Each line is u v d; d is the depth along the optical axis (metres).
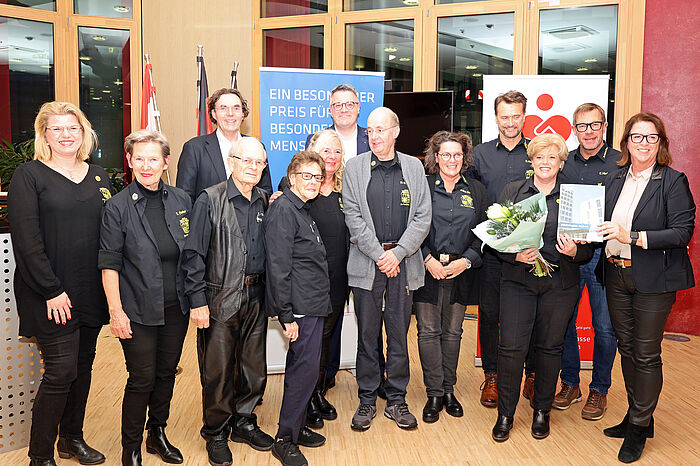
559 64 5.62
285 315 2.69
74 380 2.59
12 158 5.41
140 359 2.53
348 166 3.16
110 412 3.41
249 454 2.88
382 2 6.17
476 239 3.25
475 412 3.46
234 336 2.75
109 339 4.93
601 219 2.74
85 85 6.78
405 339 3.21
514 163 3.57
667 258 2.76
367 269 3.09
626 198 2.87
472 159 3.63
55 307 2.44
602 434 3.16
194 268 2.58
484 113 4.43
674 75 5.09
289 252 2.70
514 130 3.51
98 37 6.75
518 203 2.86
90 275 2.60
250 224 2.77
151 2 6.78
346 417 3.37
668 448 2.99
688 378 4.07
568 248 2.81
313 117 4.35
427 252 3.26
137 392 2.57
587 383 3.97
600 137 3.50
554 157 2.89
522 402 3.63
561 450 2.96
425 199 3.14
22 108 6.49
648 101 5.25
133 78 6.85
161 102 6.87
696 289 5.20
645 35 5.21
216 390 2.74
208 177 3.39
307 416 3.20
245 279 2.75
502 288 3.07
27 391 2.95
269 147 4.30
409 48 6.14
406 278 3.14
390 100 5.39
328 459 2.85
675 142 5.14
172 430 3.19
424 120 5.32
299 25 6.41
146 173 2.49
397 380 3.25
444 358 3.42
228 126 3.39
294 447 2.78
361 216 3.10
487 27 5.83
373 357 3.20
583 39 5.49
